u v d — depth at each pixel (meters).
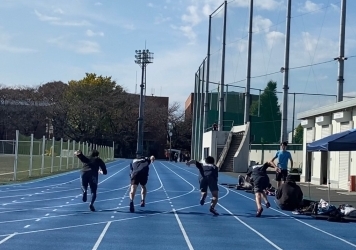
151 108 106.62
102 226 14.33
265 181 17.97
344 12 35.28
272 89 58.66
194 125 80.00
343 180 30.52
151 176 41.75
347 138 18.33
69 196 22.48
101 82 93.56
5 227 13.69
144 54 67.75
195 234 13.52
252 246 12.12
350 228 15.50
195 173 48.66
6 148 58.16
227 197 24.72
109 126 92.88
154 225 14.82
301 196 19.69
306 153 37.16
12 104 88.00
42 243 11.58
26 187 26.62
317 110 34.53
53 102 88.62
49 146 42.69
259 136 58.88
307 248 12.12
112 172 45.72
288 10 43.41
